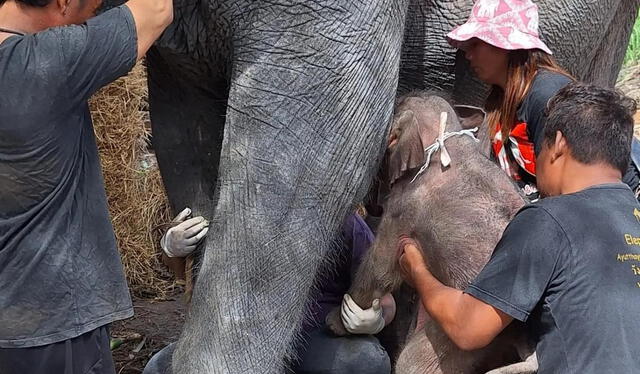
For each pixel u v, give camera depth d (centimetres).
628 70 965
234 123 267
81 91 228
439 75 361
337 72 264
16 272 238
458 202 295
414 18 346
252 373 266
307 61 262
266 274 265
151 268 575
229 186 266
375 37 270
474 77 361
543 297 236
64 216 239
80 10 239
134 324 515
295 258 269
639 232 238
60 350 244
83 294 245
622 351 226
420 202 301
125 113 572
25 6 231
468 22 309
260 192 262
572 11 376
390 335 368
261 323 266
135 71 573
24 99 221
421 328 307
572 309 231
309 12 262
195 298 271
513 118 307
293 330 276
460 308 247
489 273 240
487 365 281
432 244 295
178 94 326
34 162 228
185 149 334
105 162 568
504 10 303
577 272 232
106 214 252
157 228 539
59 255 240
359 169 277
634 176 346
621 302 229
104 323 249
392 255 306
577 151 246
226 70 298
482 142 321
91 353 252
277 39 263
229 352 263
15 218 235
